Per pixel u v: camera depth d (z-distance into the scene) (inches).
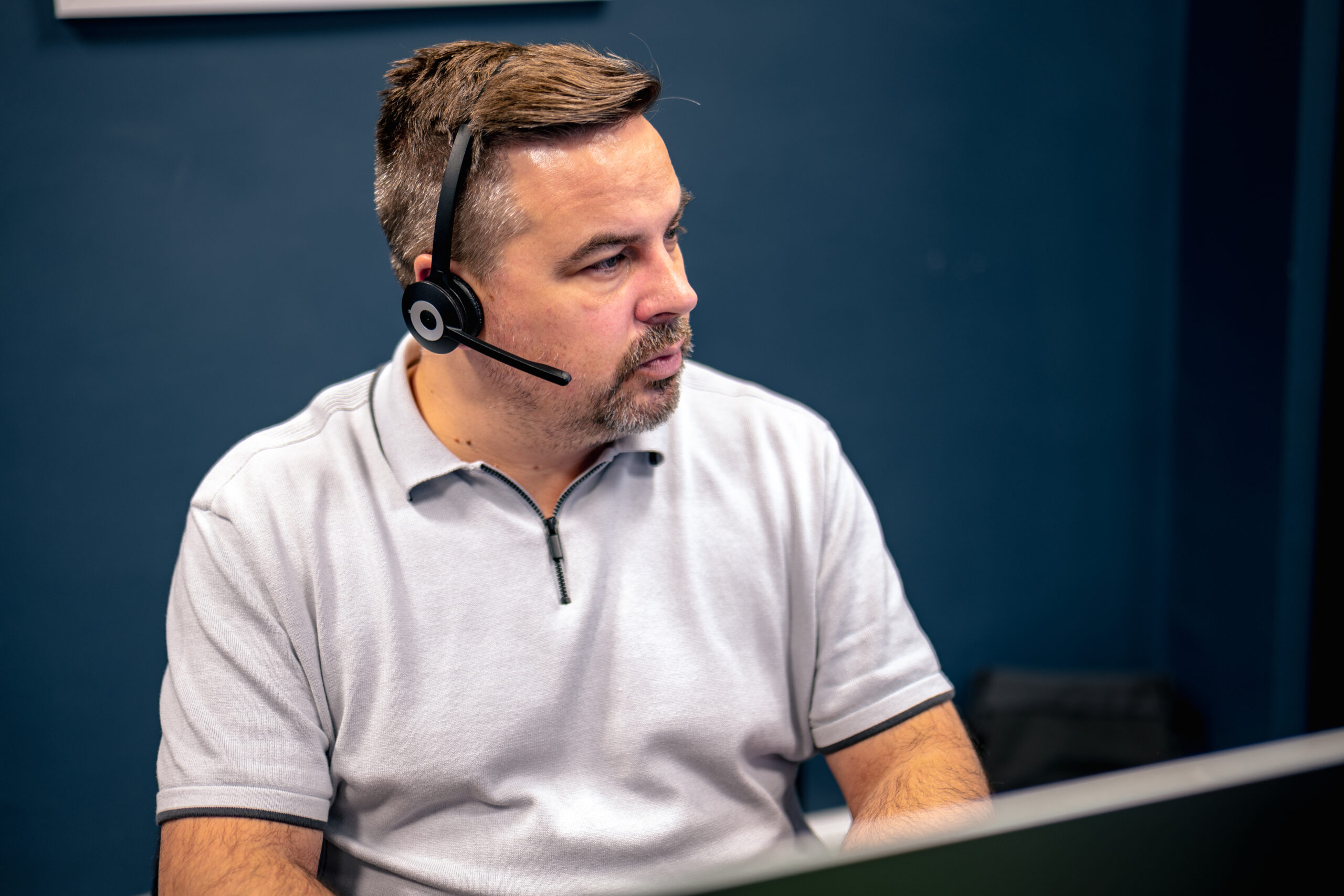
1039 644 82.7
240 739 35.6
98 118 63.2
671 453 41.9
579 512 39.7
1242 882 20.9
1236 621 75.1
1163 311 79.0
